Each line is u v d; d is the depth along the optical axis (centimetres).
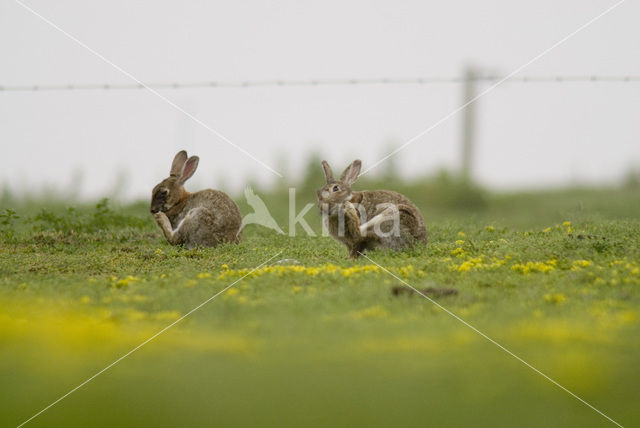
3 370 1261
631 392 1166
